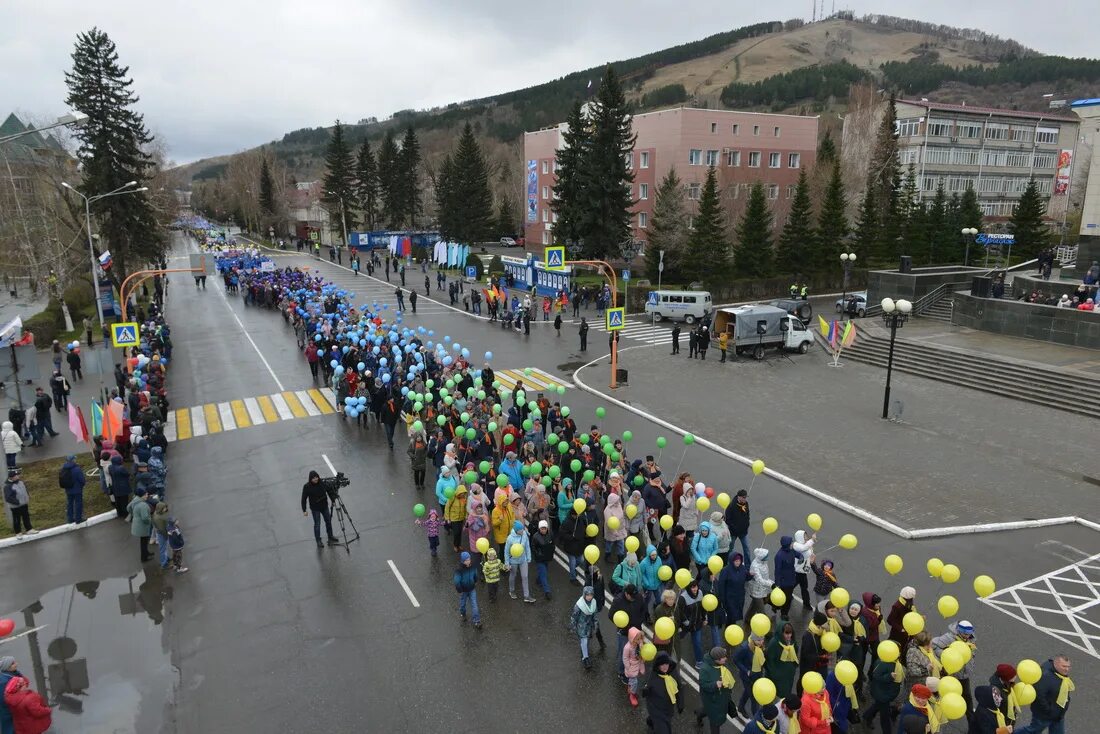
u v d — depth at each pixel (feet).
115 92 145.38
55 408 80.02
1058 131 279.28
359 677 34.12
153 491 52.90
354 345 88.28
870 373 95.14
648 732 30.25
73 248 150.00
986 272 136.87
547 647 36.37
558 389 70.74
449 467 46.98
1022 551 46.57
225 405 81.30
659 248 167.12
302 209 422.00
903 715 25.82
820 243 178.40
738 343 103.55
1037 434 68.18
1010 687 26.84
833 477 58.70
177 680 34.06
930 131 256.11
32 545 48.44
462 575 37.40
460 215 260.21
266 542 48.11
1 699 27.91
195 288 188.34
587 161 171.94
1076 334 94.53
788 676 29.91
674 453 65.31
